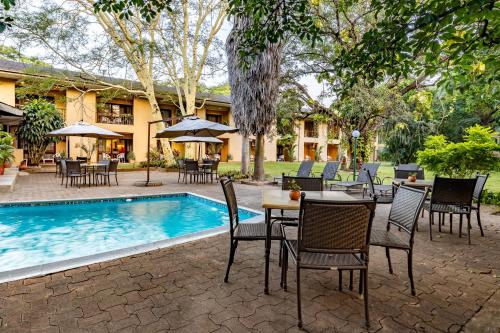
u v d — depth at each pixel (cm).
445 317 223
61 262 313
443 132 1723
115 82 1933
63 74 1574
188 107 1727
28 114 1448
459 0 225
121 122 2153
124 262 321
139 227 589
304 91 1534
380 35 263
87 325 205
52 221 613
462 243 412
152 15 308
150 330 201
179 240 400
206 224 622
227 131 970
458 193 419
